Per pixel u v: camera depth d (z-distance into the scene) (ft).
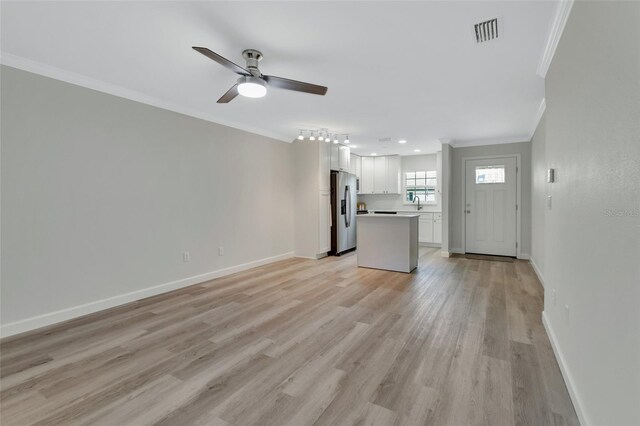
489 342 7.89
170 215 12.62
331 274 15.25
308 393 5.90
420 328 8.81
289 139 19.35
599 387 4.33
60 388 6.10
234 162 15.57
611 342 3.94
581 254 5.32
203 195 13.99
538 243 14.51
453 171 20.98
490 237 20.16
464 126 16.16
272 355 7.36
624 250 3.59
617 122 3.82
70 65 9.04
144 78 9.99
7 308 8.50
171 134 12.62
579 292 5.39
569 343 5.99
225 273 15.06
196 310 10.37
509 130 17.07
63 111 9.54
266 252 17.71
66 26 6.97
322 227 19.45
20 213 8.73
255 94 8.14
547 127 8.60
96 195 10.34
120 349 7.68
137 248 11.50
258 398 5.77
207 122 14.14
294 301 11.24
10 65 8.50
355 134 18.15
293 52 8.13
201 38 7.47
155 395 5.88
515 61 8.64
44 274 9.18
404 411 5.37
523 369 6.64
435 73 9.46
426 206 25.46
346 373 6.57
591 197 4.81
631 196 3.42
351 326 9.00
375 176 26.35
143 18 6.64
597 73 4.54
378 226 16.30
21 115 8.72
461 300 11.22
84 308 10.01
